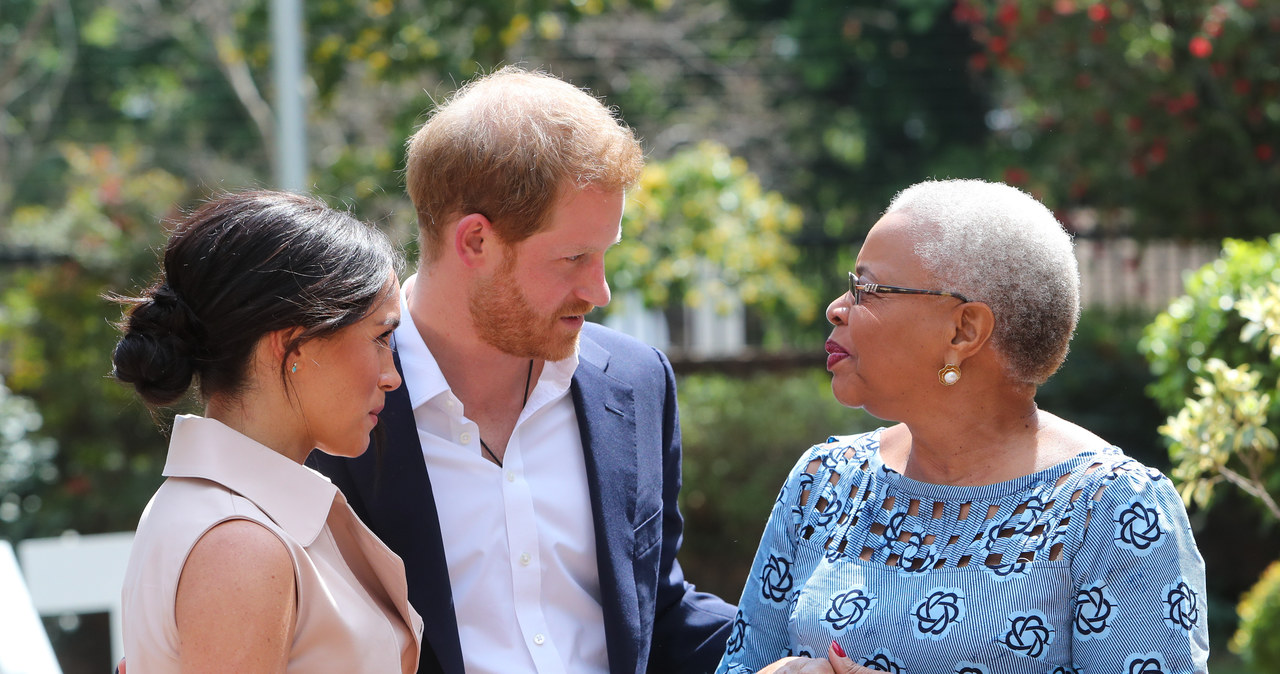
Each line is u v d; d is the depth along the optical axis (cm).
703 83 1605
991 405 243
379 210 1220
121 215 1313
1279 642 703
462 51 1216
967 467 246
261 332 220
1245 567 1070
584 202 269
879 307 244
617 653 289
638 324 1401
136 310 224
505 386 294
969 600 234
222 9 1484
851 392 253
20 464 1143
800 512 270
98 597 608
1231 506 1069
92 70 1733
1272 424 532
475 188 268
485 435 293
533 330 277
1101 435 1155
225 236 221
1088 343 1201
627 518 298
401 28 1202
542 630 284
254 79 1614
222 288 218
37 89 1733
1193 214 1153
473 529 284
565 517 293
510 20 1195
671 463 323
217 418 228
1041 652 229
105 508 1144
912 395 245
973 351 238
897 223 246
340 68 1234
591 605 295
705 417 1116
